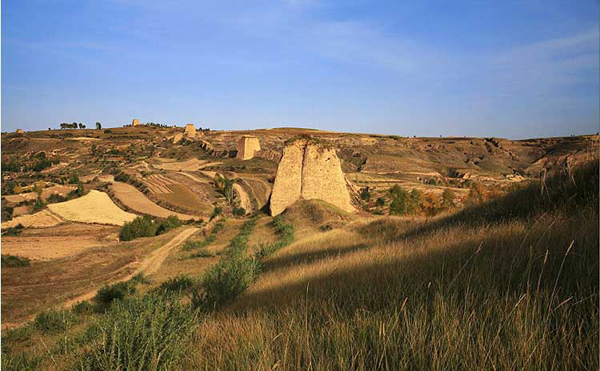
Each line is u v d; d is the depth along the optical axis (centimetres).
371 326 338
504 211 1008
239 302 815
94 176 15138
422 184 12781
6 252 5069
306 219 4397
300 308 447
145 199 10550
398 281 445
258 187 11944
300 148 5369
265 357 317
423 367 264
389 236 1686
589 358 233
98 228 7838
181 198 10638
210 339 449
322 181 5234
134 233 6569
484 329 292
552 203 834
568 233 485
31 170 17375
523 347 250
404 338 296
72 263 4284
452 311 316
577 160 898
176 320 446
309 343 333
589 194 758
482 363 245
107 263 4250
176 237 5525
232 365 331
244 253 2944
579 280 332
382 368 272
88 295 2783
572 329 261
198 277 2223
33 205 9744
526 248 461
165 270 3278
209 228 5300
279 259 1825
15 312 2375
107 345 390
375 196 9300
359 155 18738
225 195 11062
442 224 1322
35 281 3491
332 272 715
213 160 18238
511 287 362
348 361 291
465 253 536
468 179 14162
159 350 387
